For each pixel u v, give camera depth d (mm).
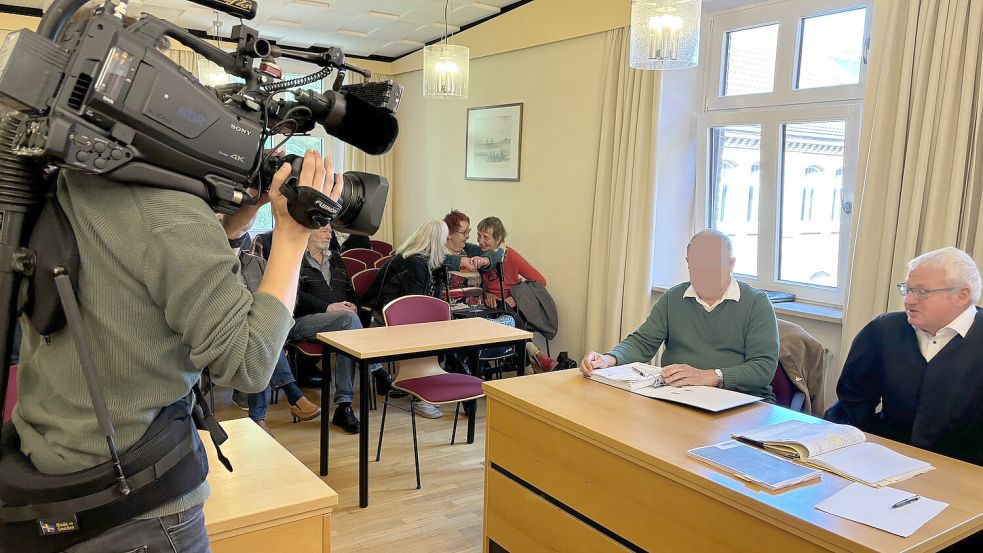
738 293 2377
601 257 4254
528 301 4402
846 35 3332
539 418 1932
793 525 1278
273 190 870
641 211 3973
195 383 916
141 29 792
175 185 805
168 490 840
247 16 906
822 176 3490
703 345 2418
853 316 2977
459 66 4266
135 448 822
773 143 3682
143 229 786
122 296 800
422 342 2855
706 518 1464
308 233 905
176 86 770
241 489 1440
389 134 1037
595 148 4359
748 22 3770
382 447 3379
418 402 4043
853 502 1335
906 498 1354
